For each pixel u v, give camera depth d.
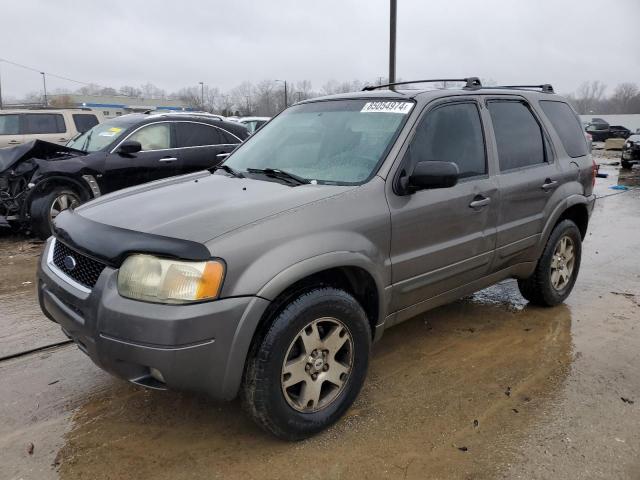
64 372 3.79
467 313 4.93
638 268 6.43
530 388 3.59
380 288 3.25
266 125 4.45
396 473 2.75
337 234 2.99
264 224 2.79
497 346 4.23
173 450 2.94
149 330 2.50
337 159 3.56
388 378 3.72
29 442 3.00
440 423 3.19
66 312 2.85
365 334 3.16
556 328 4.59
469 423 3.19
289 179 3.49
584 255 7.03
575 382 3.67
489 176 4.00
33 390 3.54
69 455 2.89
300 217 2.91
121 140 7.96
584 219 5.19
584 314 4.92
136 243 2.63
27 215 7.49
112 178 7.81
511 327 4.61
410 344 4.26
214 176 3.82
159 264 2.56
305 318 2.85
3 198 7.61
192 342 2.52
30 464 2.81
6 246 7.50
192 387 2.62
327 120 3.95
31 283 5.78
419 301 3.65
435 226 3.55
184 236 2.65
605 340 4.35
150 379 2.67
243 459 2.86
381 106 3.79
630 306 5.12
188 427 3.15
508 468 2.79
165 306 2.52
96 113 12.95
